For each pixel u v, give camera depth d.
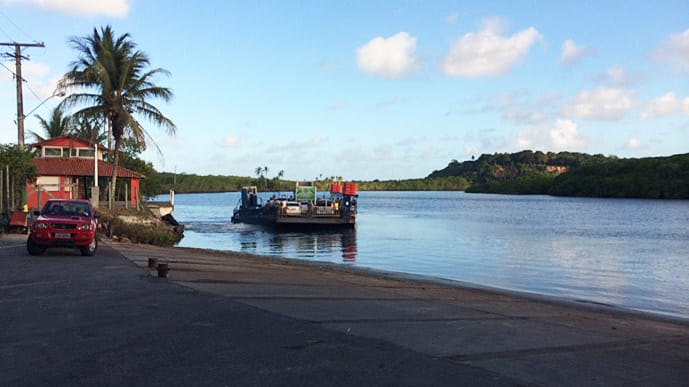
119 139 37.50
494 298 14.66
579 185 152.62
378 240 37.22
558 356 7.56
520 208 91.56
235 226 49.16
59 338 7.50
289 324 8.68
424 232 44.03
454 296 14.23
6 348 7.01
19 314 8.96
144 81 37.91
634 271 22.92
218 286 12.50
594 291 18.08
